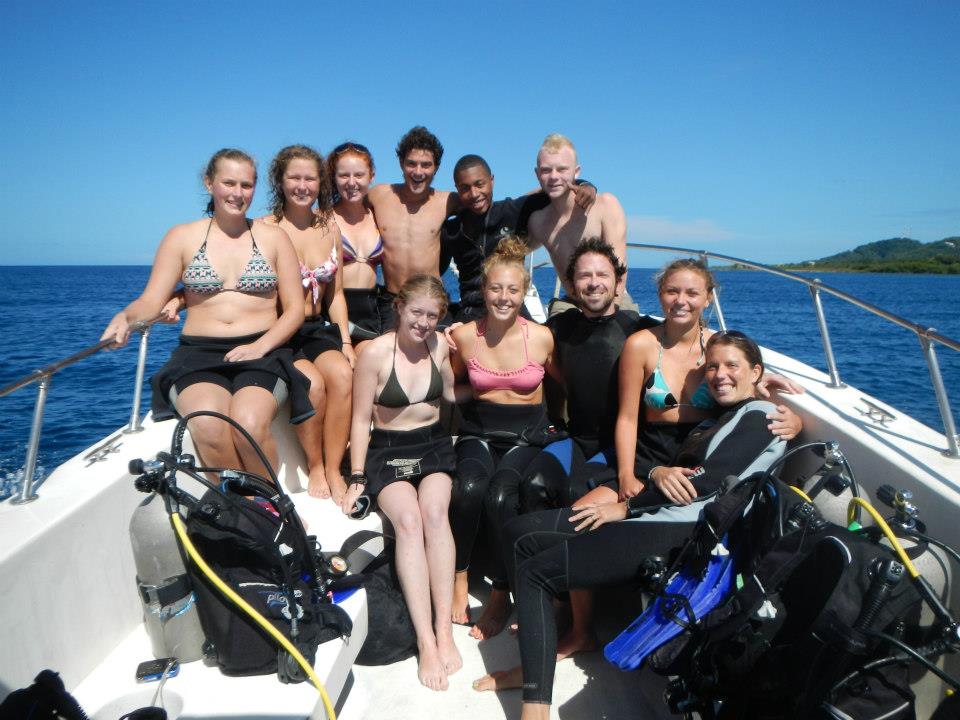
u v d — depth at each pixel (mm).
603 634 3002
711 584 2166
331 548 2996
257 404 2996
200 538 2123
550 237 4305
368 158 4188
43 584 2092
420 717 2506
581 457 3209
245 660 2080
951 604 2119
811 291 3299
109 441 2977
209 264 3342
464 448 3168
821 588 1794
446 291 3053
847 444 2658
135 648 2469
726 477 2348
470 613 3146
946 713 1666
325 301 4203
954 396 13055
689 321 2855
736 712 1880
